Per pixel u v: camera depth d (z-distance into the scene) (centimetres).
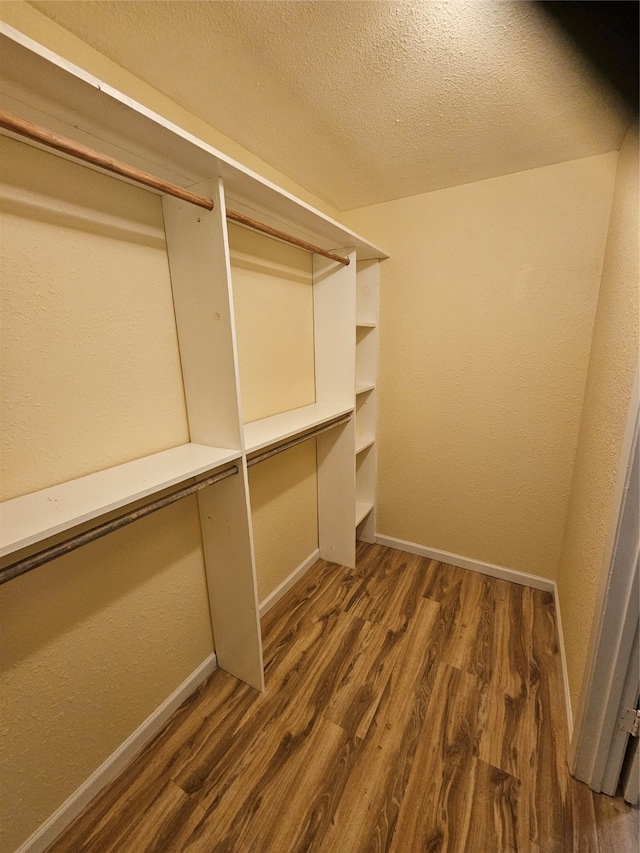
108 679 108
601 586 98
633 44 90
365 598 190
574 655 129
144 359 111
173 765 114
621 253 122
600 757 102
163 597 124
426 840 96
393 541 236
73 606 97
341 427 200
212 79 102
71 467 95
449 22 84
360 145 138
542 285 166
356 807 103
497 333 180
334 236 161
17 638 85
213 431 122
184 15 81
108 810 103
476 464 199
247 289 149
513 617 174
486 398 189
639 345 89
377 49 92
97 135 80
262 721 127
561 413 174
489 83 105
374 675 144
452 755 115
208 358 116
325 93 109
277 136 131
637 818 99
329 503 215
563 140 135
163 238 112
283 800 105
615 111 117
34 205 82
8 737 86
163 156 89
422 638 162
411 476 220
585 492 141
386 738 121
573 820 99
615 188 142
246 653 138
